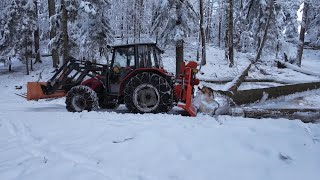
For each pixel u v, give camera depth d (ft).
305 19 82.43
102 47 68.80
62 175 13.09
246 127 18.40
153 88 24.57
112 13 115.85
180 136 16.92
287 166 13.67
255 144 15.69
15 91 62.34
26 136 19.01
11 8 86.63
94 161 14.52
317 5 96.17
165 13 56.75
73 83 29.40
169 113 25.75
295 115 22.71
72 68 29.27
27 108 33.17
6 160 15.07
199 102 24.36
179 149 15.40
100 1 65.77
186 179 12.68
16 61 108.47
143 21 106.63
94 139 17.40
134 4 104.88
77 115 23.61
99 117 22.44
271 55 96.63
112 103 28.66
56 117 23.22
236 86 45.19
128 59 27.12
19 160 15.06
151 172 13.30
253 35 107.34
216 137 16.71
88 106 26.13
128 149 15.61
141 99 24.67
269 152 14.89
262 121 19.94
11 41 89.45
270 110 23.30
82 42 67.56
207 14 108.17
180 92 24.88
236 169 13.44
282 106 31.45
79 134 18.48
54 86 29.22
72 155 15.26
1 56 90.27
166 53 86.22
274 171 13.23
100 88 28.30
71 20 66.33
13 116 24.73
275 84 53.57
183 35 57.06
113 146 16.06
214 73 64.95
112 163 14.23
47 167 13.96
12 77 80.64
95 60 69.92
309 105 33.04
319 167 13.39
